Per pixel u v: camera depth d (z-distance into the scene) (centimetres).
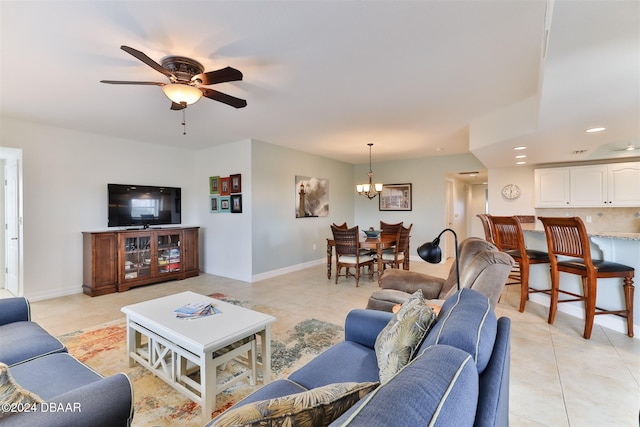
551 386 195
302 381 134
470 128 391
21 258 386
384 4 168
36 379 138
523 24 185
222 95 242
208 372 165
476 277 190
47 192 396
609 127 285
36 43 203
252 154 486
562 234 284
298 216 581
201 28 189
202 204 563
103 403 98
